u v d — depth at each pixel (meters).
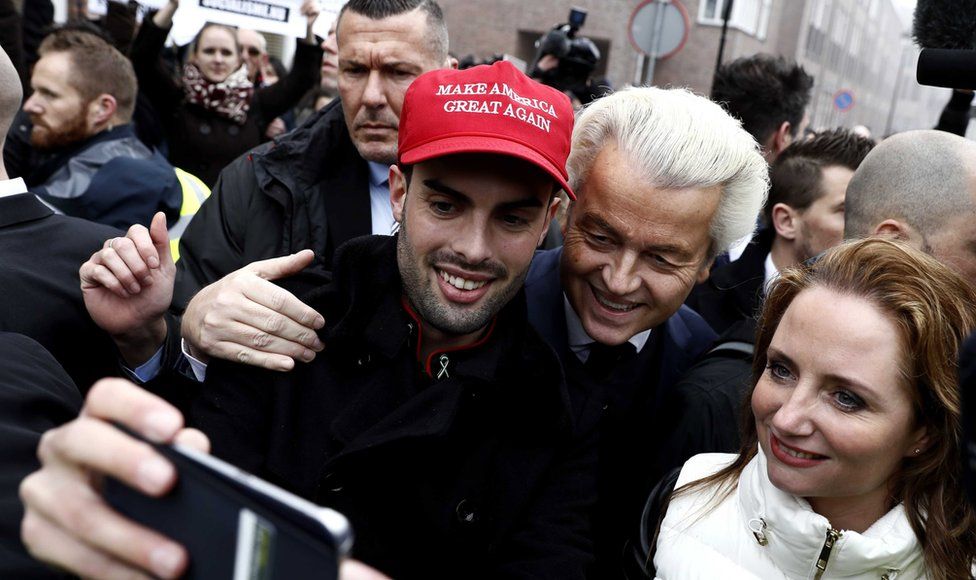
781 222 2.64
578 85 4.40
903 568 1.23
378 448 1.27
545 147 1.30
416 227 1.31
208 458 0.57
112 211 2.73
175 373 1.53
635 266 1.59
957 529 1.20
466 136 1.26
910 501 1.23
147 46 3.99
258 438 1.35
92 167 2.83
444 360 1.38
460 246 1.28
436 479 1.35
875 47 29.84
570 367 1.68
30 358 1.21
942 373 1.16
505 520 1.38
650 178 1.52
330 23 3.56
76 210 2.72
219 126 4.11
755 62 3.58
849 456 1.17
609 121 1.59
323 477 1.29
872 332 1.16
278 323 1.33
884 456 1.18
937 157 1.73
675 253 1.58
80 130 2.89
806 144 2.64
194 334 1.39
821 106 23.03
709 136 1.55
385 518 1.34
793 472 1.22
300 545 0.52
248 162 2.29
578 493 1.46
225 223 2.24
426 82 1.35
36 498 0.62
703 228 1.59
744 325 1.85
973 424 0.48
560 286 1.82
